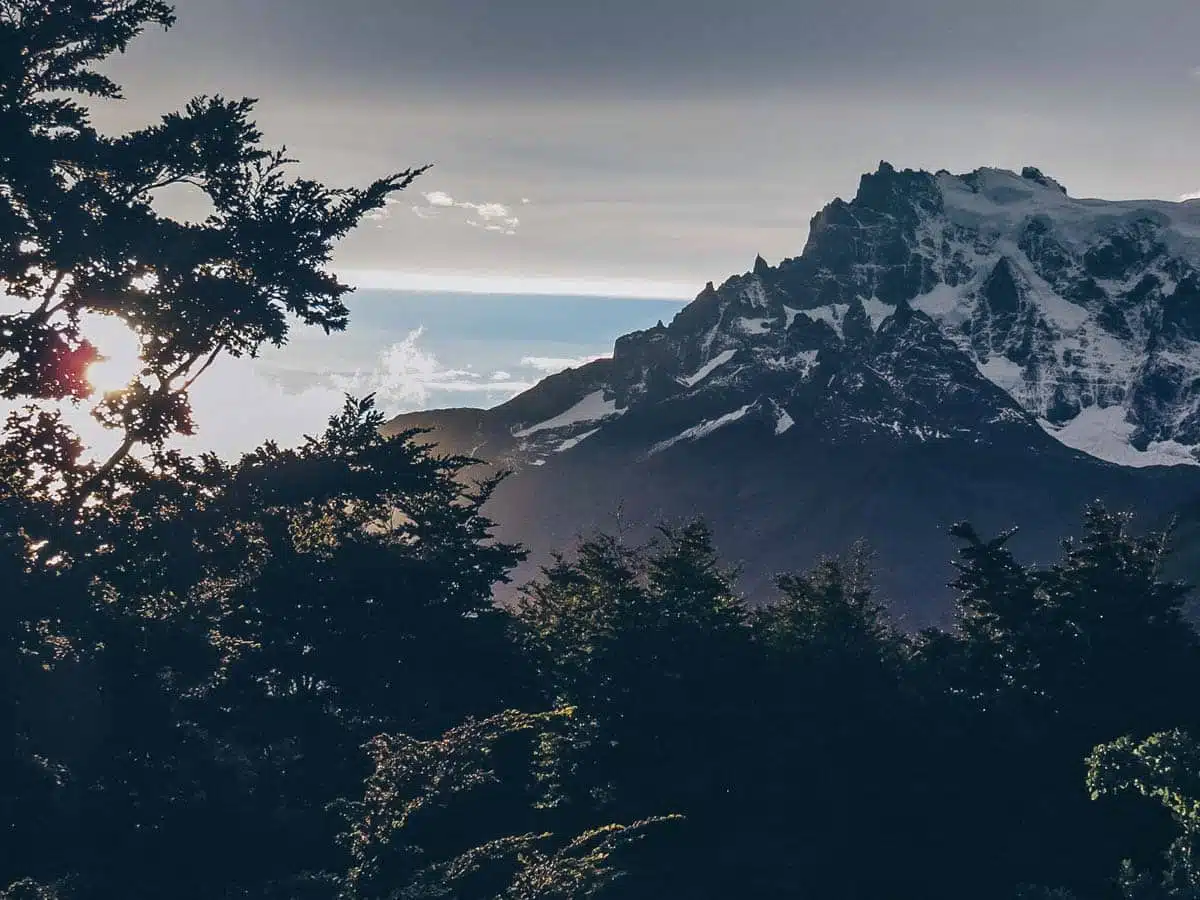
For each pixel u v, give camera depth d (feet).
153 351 120.47
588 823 141.18
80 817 92.27
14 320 112.16
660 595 175.63
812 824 150.92
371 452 133.49
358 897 85.51
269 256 119.24
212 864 93.71
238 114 121.80
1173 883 111.14
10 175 109.29
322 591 139.54
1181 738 111.34
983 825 159.22
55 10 118.73
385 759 89.71
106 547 111.04
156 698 100.12
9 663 92.79
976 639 196.95
